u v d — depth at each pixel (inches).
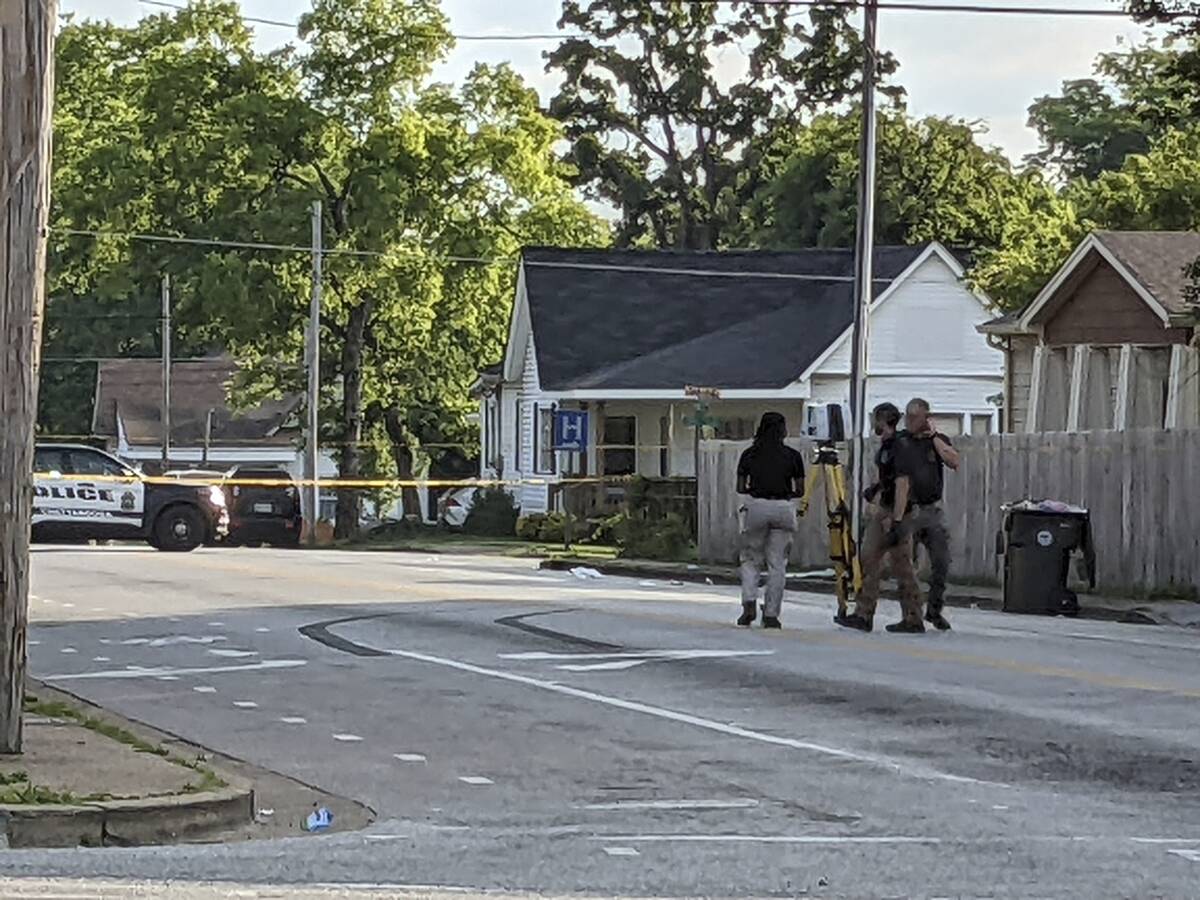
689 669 1031.6
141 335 5580.7
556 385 3024.1
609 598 1498.5
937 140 4160.9
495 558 2472.9
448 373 3590.1
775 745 800.9
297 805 689.0
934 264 3058.6
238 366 4037.9
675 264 3299.7
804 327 3097.9
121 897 502.3
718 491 2054.6
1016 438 1640.0
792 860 571.2
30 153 681.6
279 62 3316.9
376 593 1537.9
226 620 1307.8
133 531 2374.5
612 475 3070.9
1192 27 1494.8
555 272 3255.4
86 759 711.7
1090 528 1488.7
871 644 1149.7
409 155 3248.0
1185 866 562.6
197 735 835.4
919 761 762.8
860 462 1811.0
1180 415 1941.4
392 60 3287.4
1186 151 2605.8
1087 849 589.6
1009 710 887.1
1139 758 764.0
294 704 922.1
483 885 529.0
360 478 3440.0
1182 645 1194.0
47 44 682.8
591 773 742.5
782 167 4562.0
